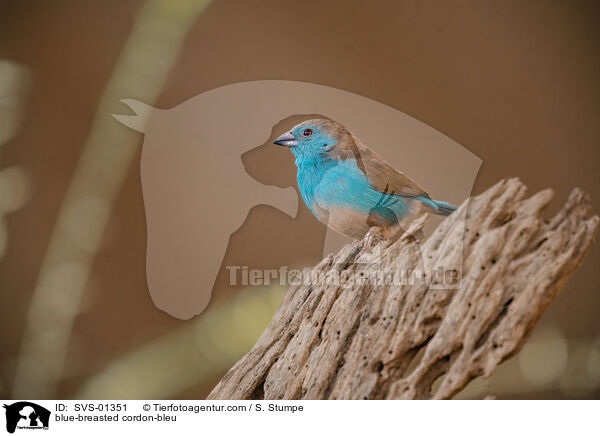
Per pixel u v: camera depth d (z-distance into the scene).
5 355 2.70
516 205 2.27
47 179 2.80
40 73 2.78
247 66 2.58
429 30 2.61
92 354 2.67
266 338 2.33
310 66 2.57
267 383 2.31
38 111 2.78
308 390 2.29
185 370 2.47
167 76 2.55
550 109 2.65
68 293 2.49
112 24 2.82
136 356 2.49
